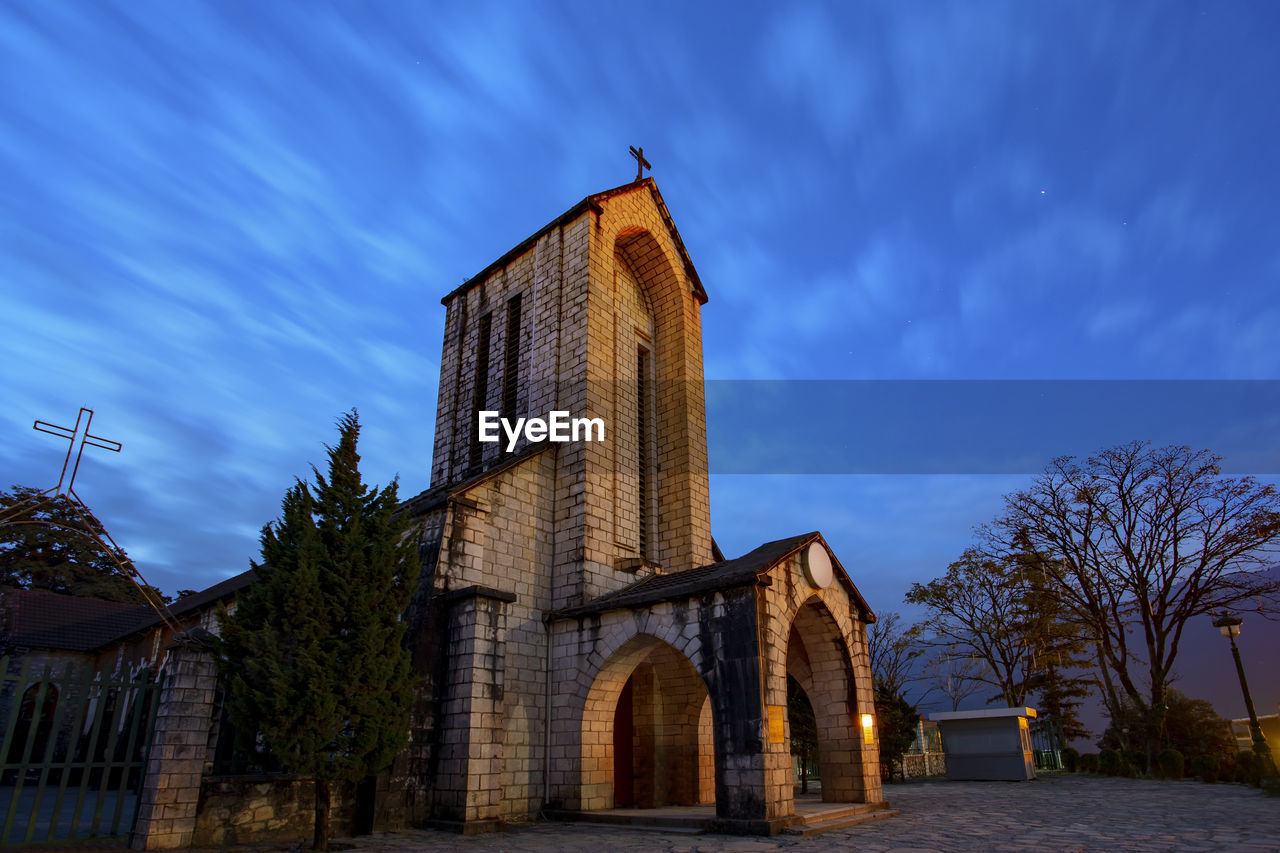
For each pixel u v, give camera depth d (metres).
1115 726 38.59
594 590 20.72
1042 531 36.78
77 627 34.69
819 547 19.25
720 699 15.86
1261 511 32.00
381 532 15.27
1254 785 26.25
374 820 15.15
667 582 20.08
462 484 19.73
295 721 13.03
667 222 28.88
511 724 18.36
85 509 13.65
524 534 20.89
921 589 44.09
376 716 14.05
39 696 12.39
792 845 13.08
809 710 30.53
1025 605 40.19
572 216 25.91
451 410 27.88
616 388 24.95
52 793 24.98
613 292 25.19
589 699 18.50
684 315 27.98
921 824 15.91
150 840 12.02
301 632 13.42
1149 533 34.31
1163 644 33.72
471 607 17.45
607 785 18.28
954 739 34.28
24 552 43.66
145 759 13.43
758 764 14.91
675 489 25.50
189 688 13.09
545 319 25.25
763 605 16.25
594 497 21.73
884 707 35.19
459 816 15.70
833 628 19.88
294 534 14.45
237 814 13.42
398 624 15.00
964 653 45.88
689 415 26.39
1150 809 18.17
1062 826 14.97
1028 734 34.69
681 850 12.70
